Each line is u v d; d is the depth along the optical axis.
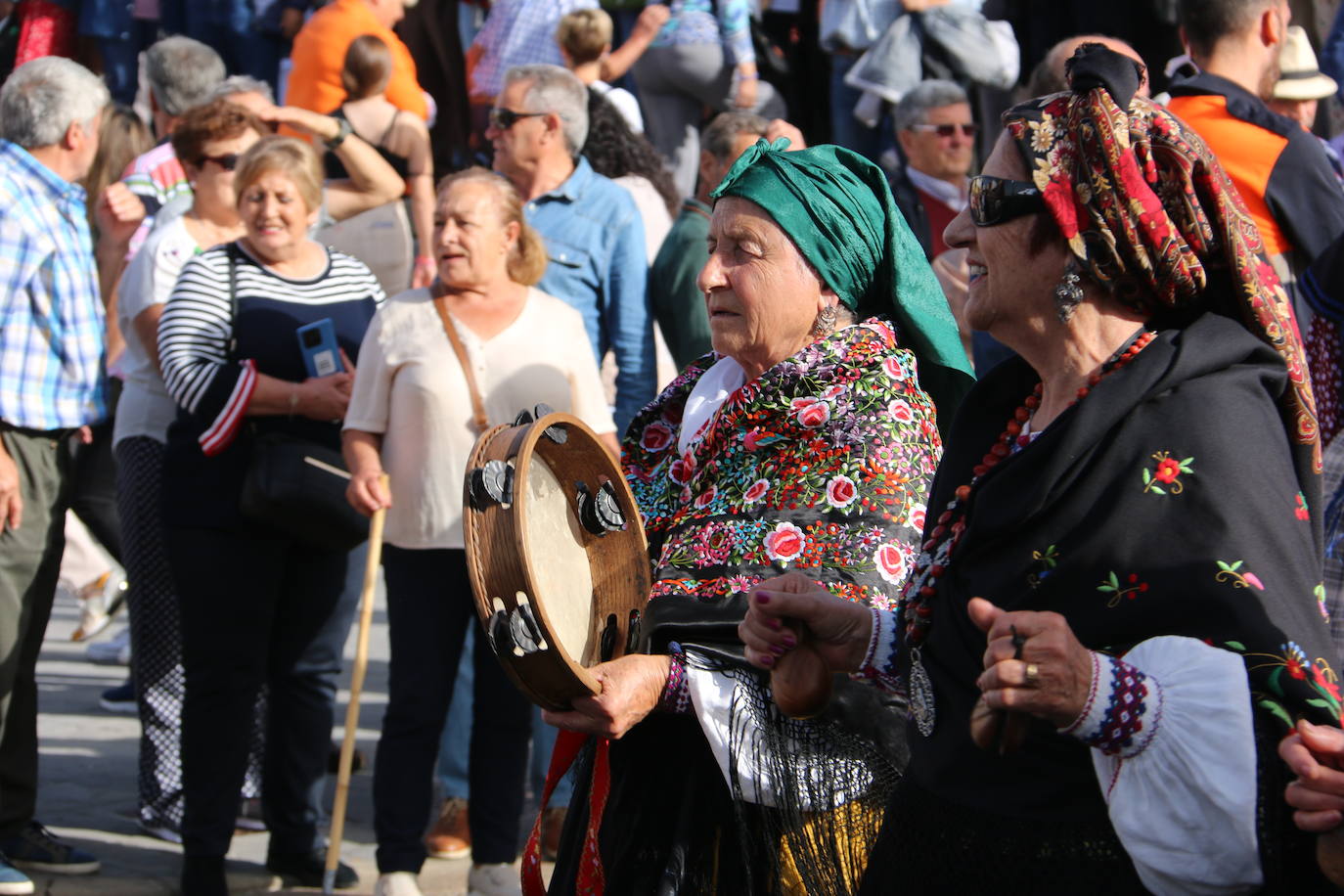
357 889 9.52
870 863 4.29
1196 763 3.40
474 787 9.03
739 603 5.45
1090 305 3.90
